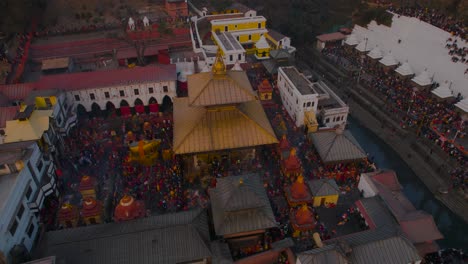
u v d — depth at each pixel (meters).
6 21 76.81
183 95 67.12
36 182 40.53
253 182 38.53
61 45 79.62
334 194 42.12
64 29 87.19
